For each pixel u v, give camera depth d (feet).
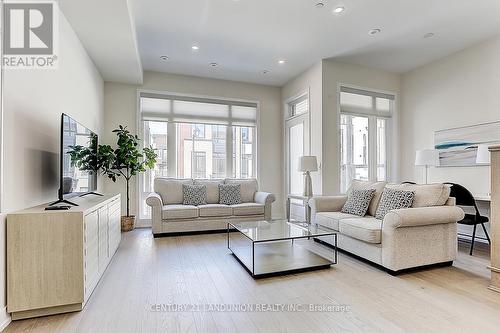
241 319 6.24
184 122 17.56
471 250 11.22
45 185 8.27
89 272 7.22
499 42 12.59
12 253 6.15
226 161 18.70
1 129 6.04
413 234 9.04
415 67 16.53
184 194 15.72
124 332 5.74
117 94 16.29
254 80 18.67
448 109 14.75
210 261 10.17
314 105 15.97
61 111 9.38
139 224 16.49
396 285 8.06
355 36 12.91
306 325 5.99
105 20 9.80
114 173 14.92
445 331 5.75
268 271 8.89
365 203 11.76
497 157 7.70
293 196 17.13
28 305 6.20
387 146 17.67
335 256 9.85
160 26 11.87
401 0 10.23
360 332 5.73
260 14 11.08
